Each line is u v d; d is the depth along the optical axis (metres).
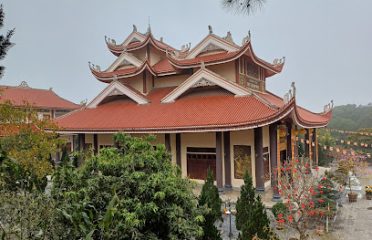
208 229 10.84
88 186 9.34
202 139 27.58
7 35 7.96
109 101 36.19
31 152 17.62
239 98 26.66
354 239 15.95
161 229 9.60
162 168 10.52
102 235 7.87
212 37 30.14
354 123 81.69
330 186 20.42
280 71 34.59
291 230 16.80
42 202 6.77
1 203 6.25
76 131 30.83
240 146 26.00
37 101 57.16
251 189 14.34
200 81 28.42
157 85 36.12
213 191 15.26
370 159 46.12
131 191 9.57
